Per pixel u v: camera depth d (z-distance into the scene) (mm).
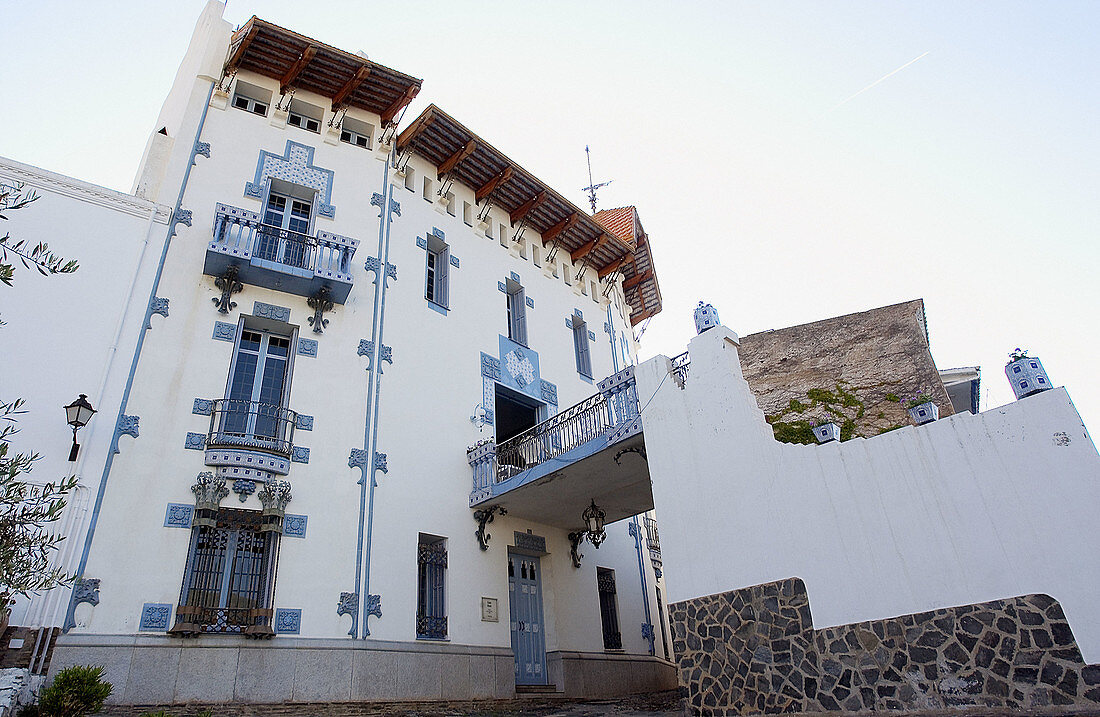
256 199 14836
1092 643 6766
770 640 8938
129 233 12844
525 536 16219
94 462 10922
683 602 10047
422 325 16312
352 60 16188
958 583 7699
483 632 14227
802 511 9117
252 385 13406
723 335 10789
